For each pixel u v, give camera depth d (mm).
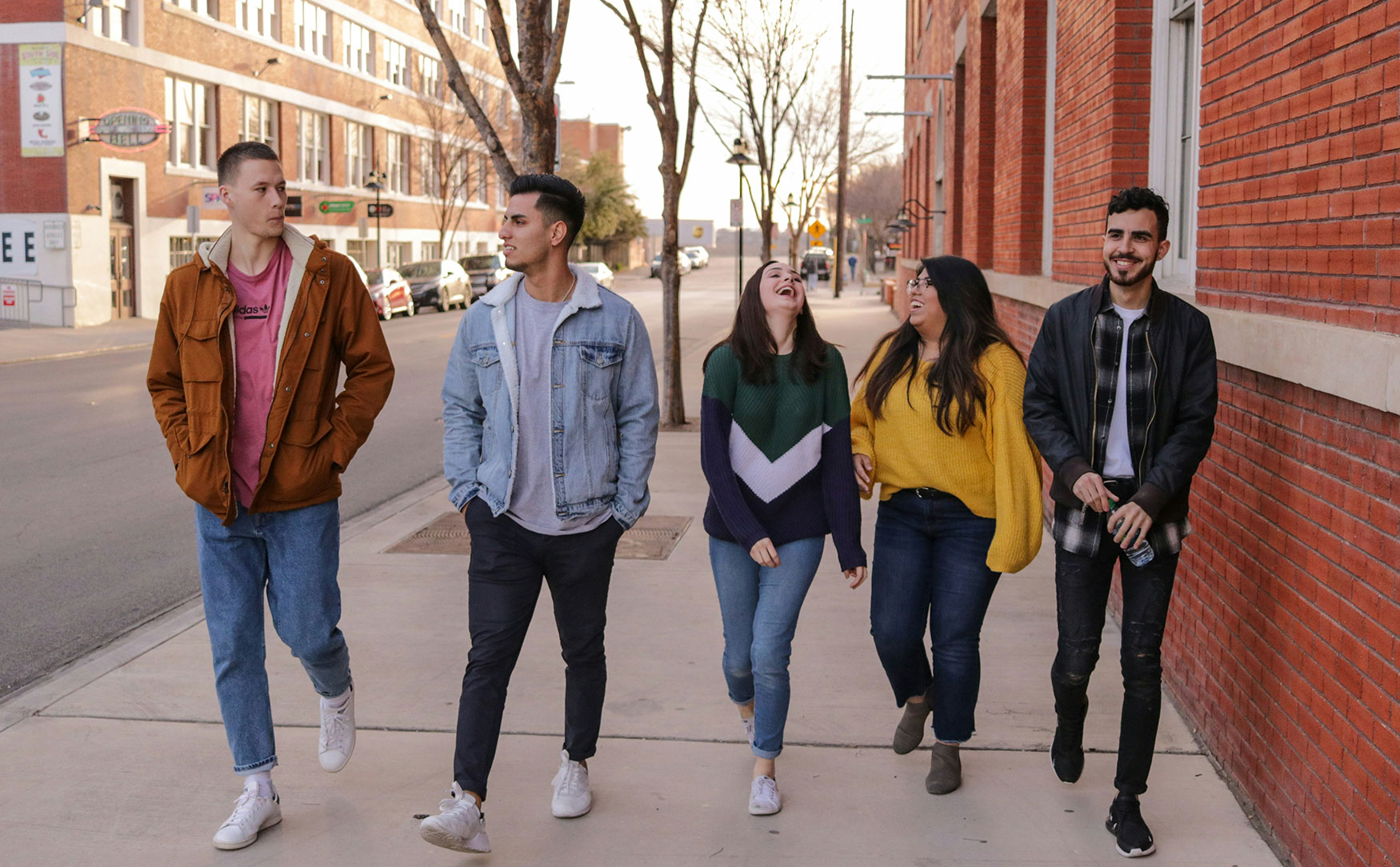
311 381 3703
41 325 27609
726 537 3971
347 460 3779
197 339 3590
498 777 4215
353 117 43594
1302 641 3518
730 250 141875
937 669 3998
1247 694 3996
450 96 49406
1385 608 2982
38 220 27500
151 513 8875
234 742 3773
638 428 3805
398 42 47625
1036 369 3746
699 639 5711
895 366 3994
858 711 4805
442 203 48750
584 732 3893
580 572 3730
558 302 3734
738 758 4367
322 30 41500
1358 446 3154
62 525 8469
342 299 3785
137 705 4879
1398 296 3020
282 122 38375
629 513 3771
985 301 3918
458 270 39812
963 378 3814
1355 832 3133
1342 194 3359
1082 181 7363
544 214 3635
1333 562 3305
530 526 3680
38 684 5176
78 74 27609
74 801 4023
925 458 3912
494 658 3646
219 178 3625
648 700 4922
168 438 3643
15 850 3688
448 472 3738
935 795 4059
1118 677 5129
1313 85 3557
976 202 13469
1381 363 2906
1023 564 3824
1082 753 4008
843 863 3613
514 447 3654
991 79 13273
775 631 3885
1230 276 4305
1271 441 3805
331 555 3838
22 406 14711
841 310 35469
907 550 4012
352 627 5930
